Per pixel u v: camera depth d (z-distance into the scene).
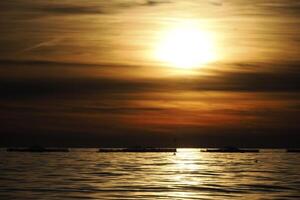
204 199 66.25
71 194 70.62
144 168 136.12
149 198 66.81
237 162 184.38
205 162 182.62
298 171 125.56
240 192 74.75
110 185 83.81
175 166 148.88
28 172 116.81
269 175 109.88
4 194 70.56
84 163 165.88
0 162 171.25
